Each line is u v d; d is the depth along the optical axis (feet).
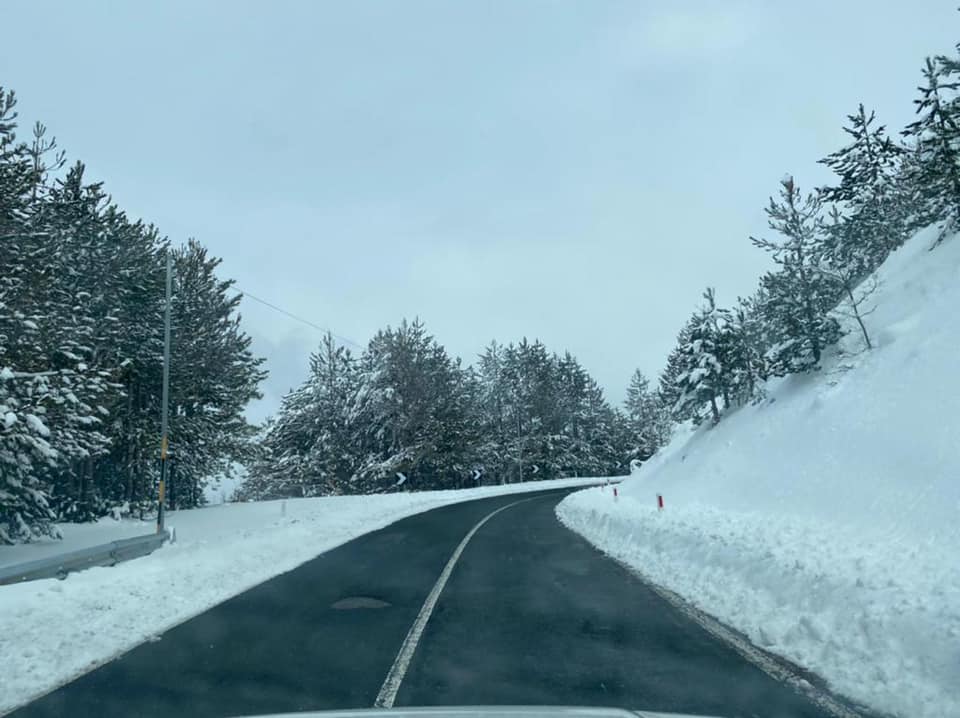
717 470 72.13
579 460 253.65
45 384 61.41
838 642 21.17
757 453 66.64
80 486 93.97
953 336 50.29
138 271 89.20
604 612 29.73
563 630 26.66
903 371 52.60
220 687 20.29
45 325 67.00
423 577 40.98
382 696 18.97
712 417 97.50
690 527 44.80
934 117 61.05
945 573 22.91
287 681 20.68
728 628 25.99
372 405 179.22
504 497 141.69
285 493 198.90
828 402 60.39
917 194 82.94
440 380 186.70
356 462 187.11
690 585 34.42
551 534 64.85
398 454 173.37
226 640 26.25
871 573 24.59
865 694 17.79
